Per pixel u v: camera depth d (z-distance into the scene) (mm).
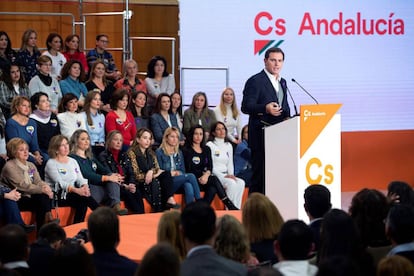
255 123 7461
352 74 11836
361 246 4477
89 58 11148
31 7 12023
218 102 11258
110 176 9023
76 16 12242
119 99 9766
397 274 3564
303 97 11648
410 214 4441
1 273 3285
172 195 9438
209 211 4020
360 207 4984
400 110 12102
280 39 11508
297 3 11523
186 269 3883
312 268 4062
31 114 9281
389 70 11992
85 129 9531
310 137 6555
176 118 10352
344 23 11750
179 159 9734
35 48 10555
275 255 4906
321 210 5320
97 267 4215
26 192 8266
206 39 11234
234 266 3916
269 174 6816
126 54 11641
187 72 11156
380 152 12078
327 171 6676
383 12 11914
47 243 4867
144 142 9414
